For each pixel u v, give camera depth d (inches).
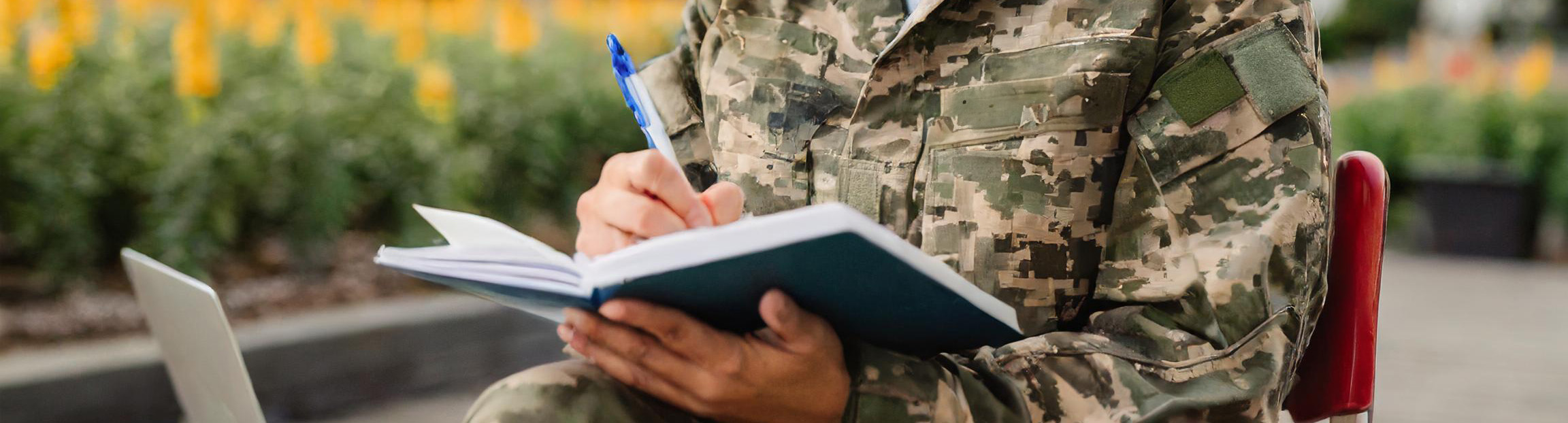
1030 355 39.8
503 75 208.2
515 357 171.8
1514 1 677.9
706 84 51.4
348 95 190.2
